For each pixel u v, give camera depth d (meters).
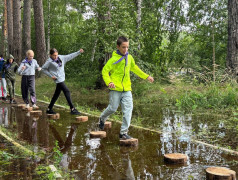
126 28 9.96
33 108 7.27
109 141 4.05
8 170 2.82
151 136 4.38
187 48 13.91
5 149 3.57
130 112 4.05
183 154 3.21
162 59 13.28
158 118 6.14
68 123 5.37
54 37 21.34
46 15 22.62
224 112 6.66
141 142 4.02
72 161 3.15
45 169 2.84
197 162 3.08
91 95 10.88
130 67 4.12
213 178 2.54
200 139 4.24
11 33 21.95
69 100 6.17
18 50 19.72
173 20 14.17
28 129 4.84
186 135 4.45
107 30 9.69
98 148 3.69
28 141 4.05
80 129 4.86
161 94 9.51
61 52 19.91
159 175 2.70
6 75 8.27
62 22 22.08
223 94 7.64
